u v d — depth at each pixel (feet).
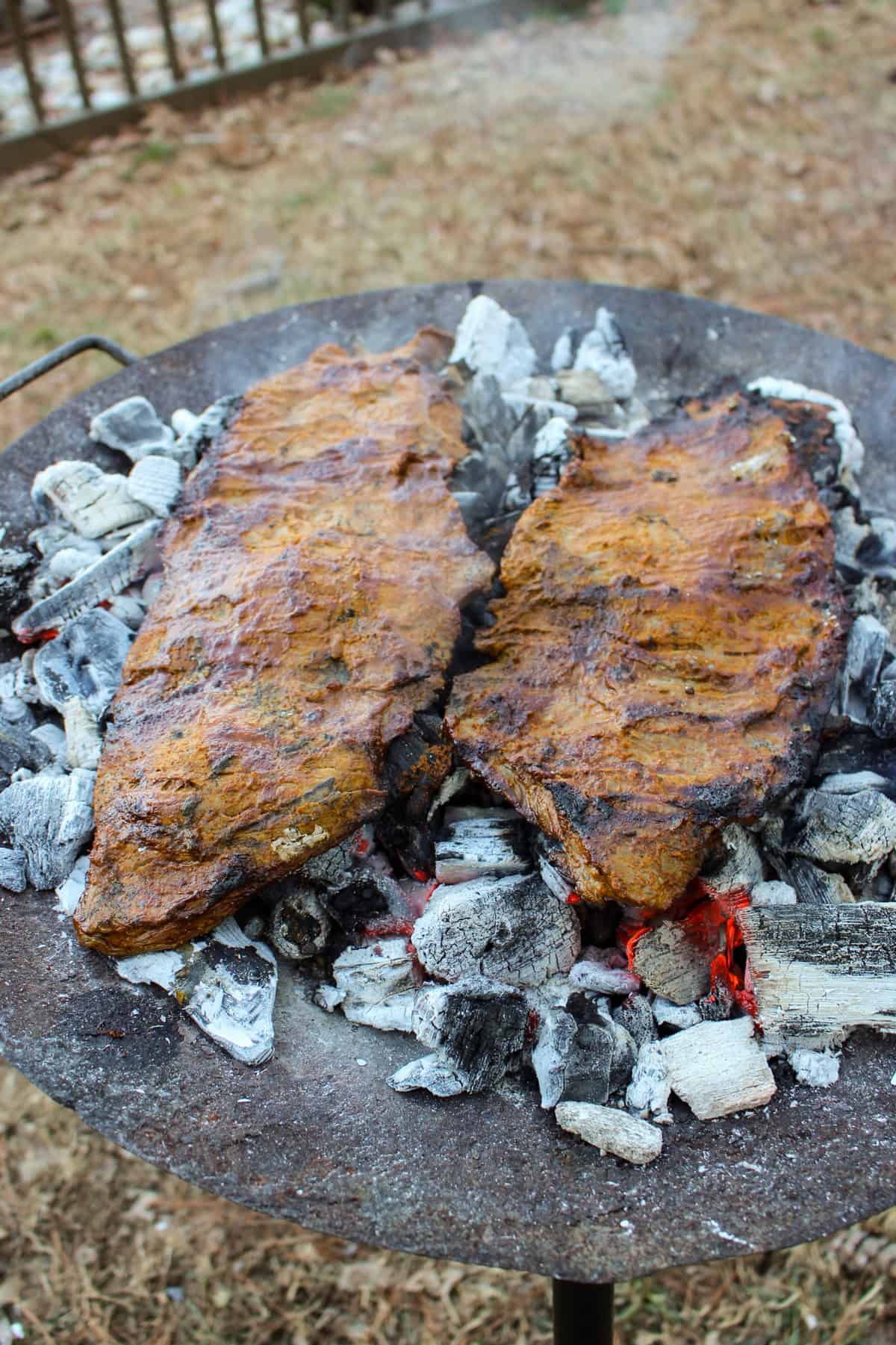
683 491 3.48
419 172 7.80
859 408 4.03
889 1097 2.85
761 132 8.11
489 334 3.99
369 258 7.06
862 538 3.64
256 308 6.70
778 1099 2.86
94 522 3.60
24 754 3.30
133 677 3.14
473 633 3.26
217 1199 3.98
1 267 7.09
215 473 3.45
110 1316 3.78
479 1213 2.67
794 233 7.25
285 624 3.14
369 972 2.99
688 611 3.21
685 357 4.21
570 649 3.18
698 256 7.04
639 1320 3.78
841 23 9.29
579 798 2.94
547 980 3.00
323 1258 3.88
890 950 2.92
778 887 3.05
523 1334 3.77
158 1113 2.77
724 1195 2.71
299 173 7.83
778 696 3.11
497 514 3.60
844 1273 3.82
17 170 7.95
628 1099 2.86
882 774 3.24
